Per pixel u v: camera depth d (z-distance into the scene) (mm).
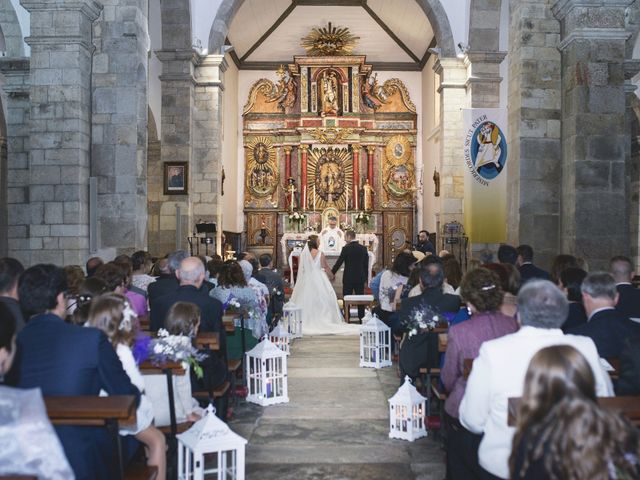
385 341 9906
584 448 2070
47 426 2641
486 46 18734
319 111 28156
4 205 16281
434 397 7082
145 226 12125
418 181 28172
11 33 14414
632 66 13188
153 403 5062
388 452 5977
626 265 6211
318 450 6035
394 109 28422
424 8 19891
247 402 7746
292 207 27781
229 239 25875
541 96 10945
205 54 19078
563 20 10766
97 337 3785
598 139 10250
